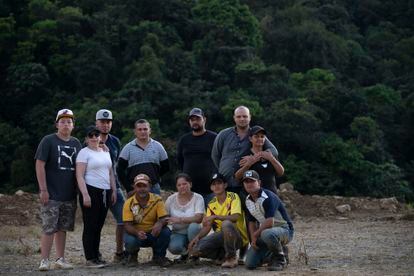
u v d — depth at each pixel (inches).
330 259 370.0
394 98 1763.0
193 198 349.1
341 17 2326.5
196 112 359.9
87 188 342.6
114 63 1740.9
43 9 1945.1
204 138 362.9
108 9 1920.5
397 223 628.1
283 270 322.7
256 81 1669.5
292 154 1443.2
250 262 326.6
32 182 1497.3
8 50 1820.9
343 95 1638.8
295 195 743.7
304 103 1541.6
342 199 742.5
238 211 335.0
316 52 1952.5
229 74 1752.0
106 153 352.2
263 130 336.8
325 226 616.4
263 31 2017.7
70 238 514.0
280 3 2348.7
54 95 1706.4
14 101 1727.4
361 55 2086.6
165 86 1581.0
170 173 1318.9
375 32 2306.8
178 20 1918.1
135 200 345.1
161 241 344.2
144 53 1696.6
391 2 2463.1
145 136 362.3
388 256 383.2
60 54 1800.0
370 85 2001.7
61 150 340.2
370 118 1584.6
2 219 621.9
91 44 1748.3
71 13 1861.5
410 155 1701.5
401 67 2108.8
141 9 1920.5
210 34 1833.2
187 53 1765.5
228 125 1510.8
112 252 432.1
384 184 1425.9
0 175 1536.7
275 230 320.8
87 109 1525.6
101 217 348.5
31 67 1723.7
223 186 337.4
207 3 1935.3
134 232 341.7
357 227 598.9
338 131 1606.8
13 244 477.7
